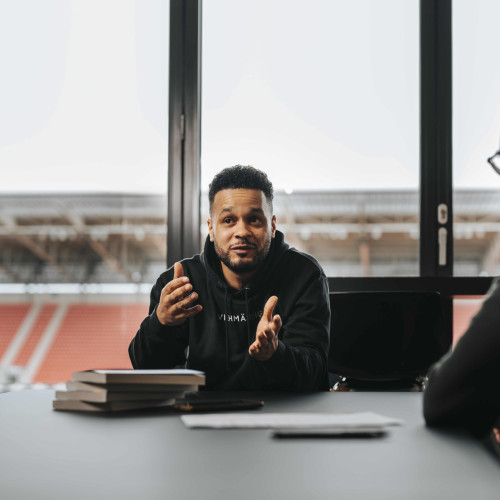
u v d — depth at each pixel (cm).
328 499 56
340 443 79
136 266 758
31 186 360
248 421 93
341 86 316
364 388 203
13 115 344
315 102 314
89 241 859
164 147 274
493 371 85
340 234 779
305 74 315
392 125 288
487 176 267
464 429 89
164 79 277
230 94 283
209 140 274
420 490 59
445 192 262
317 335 160
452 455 73
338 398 125
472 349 85
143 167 283
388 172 289
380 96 303
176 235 262
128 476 64
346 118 317
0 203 850
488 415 88
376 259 791
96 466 68
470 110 268
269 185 168
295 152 311
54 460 71
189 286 137
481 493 58
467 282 251
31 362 992
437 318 202
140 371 111
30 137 353
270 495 57
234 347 162
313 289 166
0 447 79
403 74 285
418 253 269
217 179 166
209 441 81
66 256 909
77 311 974
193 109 263
